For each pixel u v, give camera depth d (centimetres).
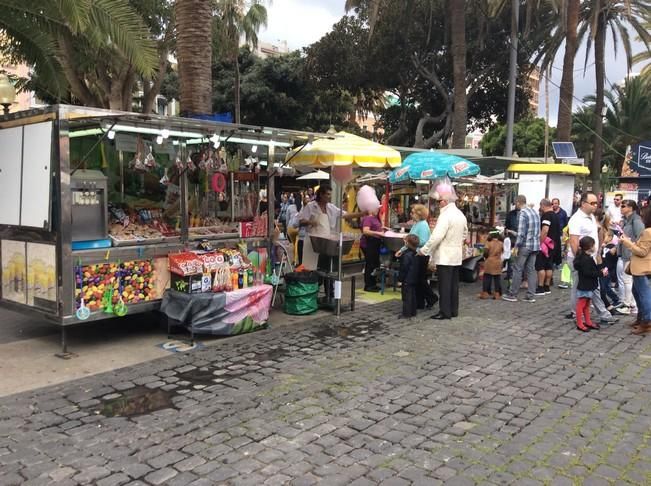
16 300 620
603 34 2528
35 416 421
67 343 620
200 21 855
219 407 441
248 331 672
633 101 3609
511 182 1206
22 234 600
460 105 1814
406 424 413
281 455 361
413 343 637
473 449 372
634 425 414
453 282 771
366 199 952
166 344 618
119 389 480
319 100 3406
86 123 588
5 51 854
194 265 627
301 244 963
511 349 618
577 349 621
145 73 764
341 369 539
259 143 725
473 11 2303
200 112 859
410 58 2564
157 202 712
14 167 604
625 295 836
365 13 2486
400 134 2986
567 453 367
